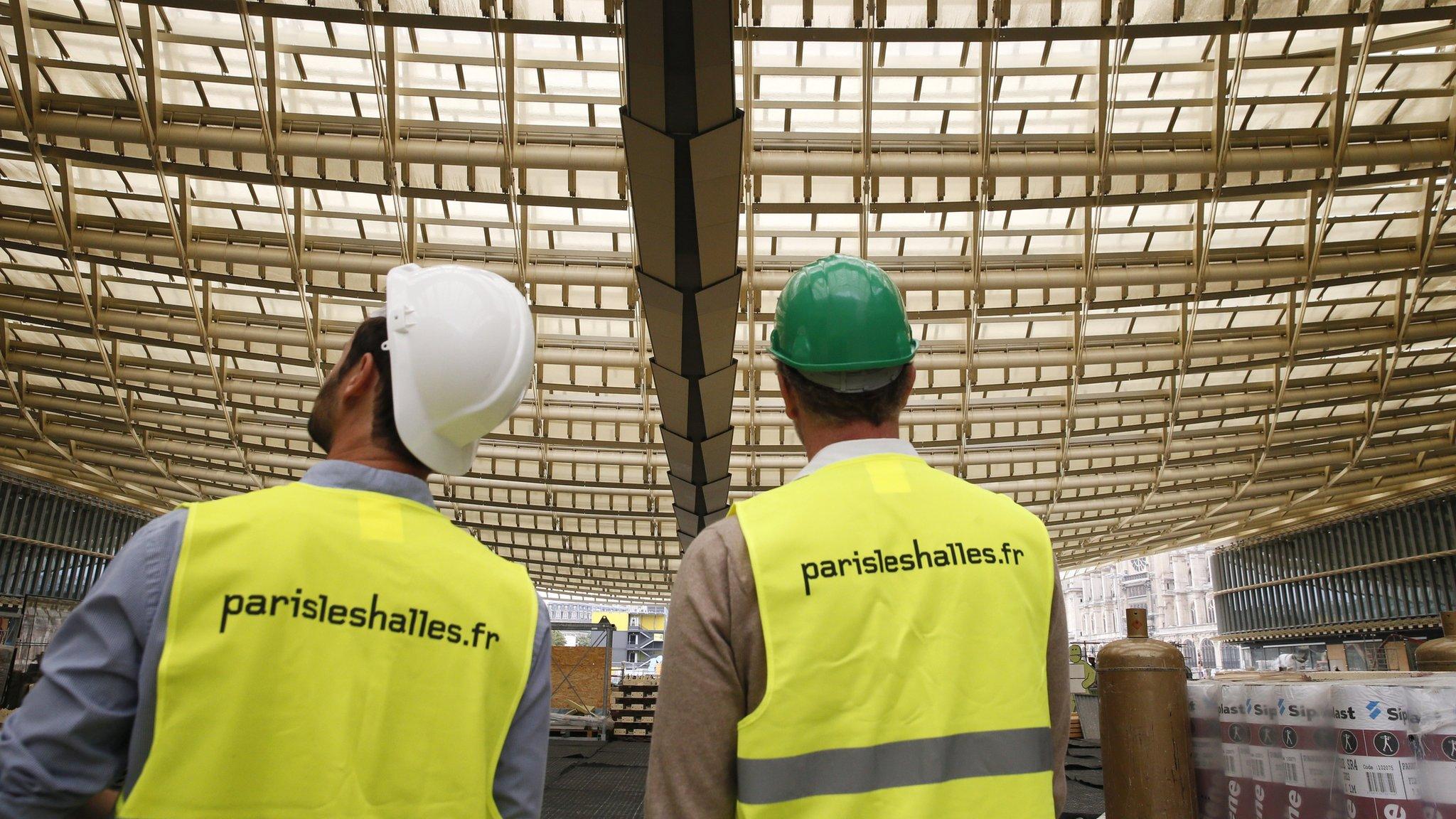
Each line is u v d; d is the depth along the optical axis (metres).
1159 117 15.88
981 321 21.48
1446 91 15.18
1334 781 2.72
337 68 15.43
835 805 1.39
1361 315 21.56
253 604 1.42
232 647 1.38
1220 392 24.86
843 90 16.05
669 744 1.48
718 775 1.46
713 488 24.62
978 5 13.59
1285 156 15.51
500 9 13.55
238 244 18.58
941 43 14.48
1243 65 15.03
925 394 24.03
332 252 18.78
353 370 1.83
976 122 16.25
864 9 13.77
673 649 1.53
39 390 26.20
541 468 28.19
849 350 1.73
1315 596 43.50
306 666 1.42
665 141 10.70
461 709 1.57
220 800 1.32
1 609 31.92
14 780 1.27
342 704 1.43
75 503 36.19
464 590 1.66
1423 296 21.05
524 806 1.67
